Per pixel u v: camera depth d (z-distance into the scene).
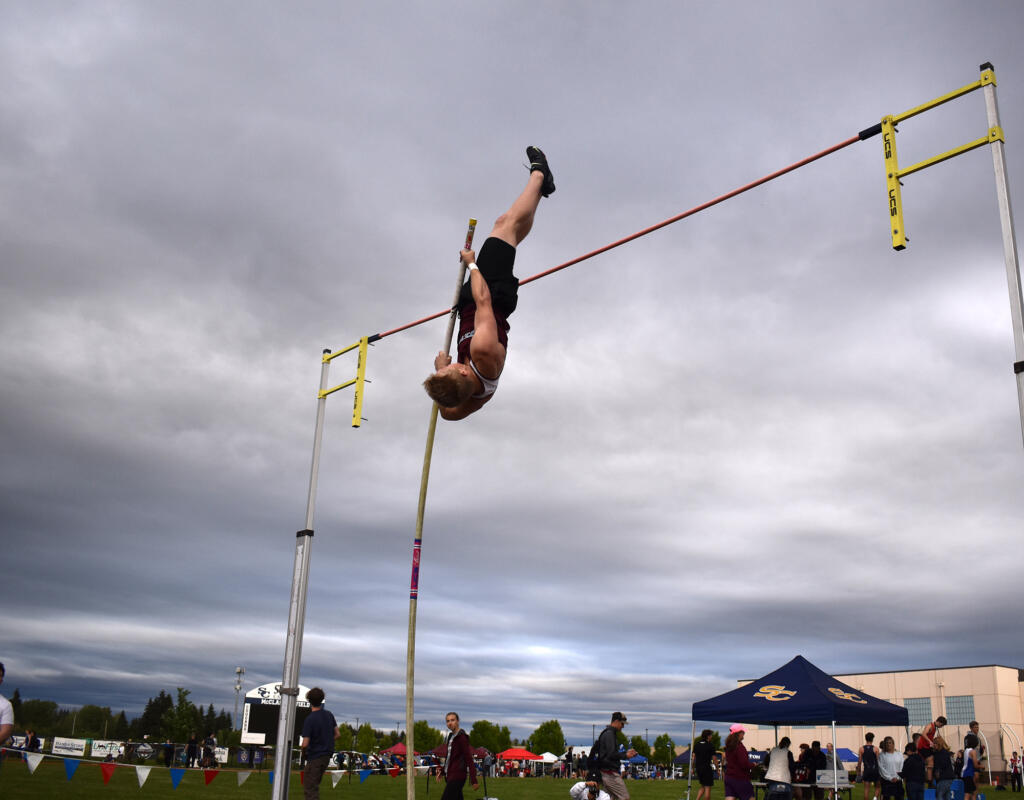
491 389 4.46
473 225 4.80
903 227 7.35
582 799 16.19
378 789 21.23
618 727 13.38
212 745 30.95
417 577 5.29
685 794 24.39
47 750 28.67
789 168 8.02
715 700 15.59
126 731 70.19
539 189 5.11
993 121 6.84
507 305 4.67
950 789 14.73
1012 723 44.84
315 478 12.46
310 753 10.72
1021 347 6.23
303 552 11.99
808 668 15.51
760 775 16.98
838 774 16.44
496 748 87.75
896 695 48.59
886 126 7.52
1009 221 6.57
